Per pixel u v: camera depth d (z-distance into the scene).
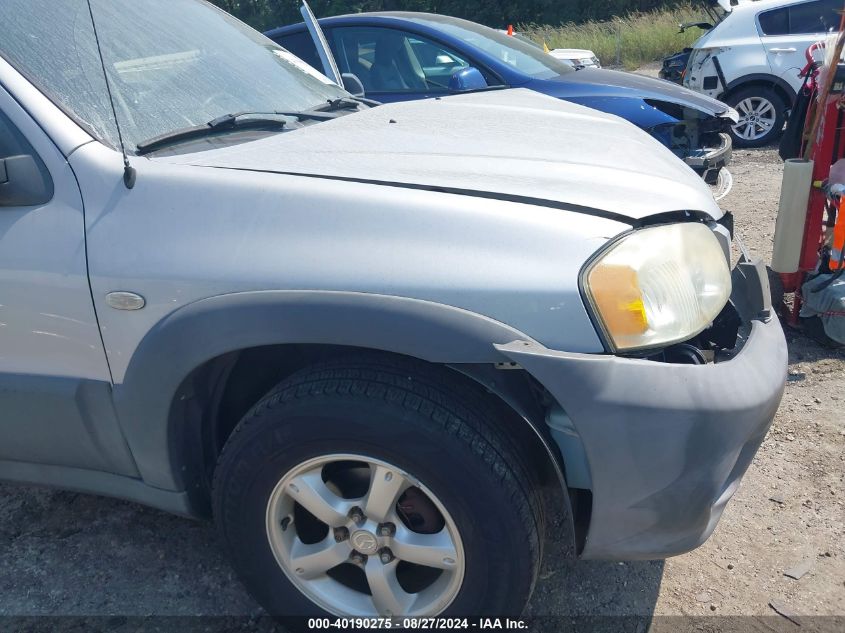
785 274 3.94
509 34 6.68
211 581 2.36
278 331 1.75
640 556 1.83
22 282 1.95
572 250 1.73
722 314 2.09
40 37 2.18
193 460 2.06
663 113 5.19
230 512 1.95
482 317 1.68
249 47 2.98
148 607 2.26
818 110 3.79
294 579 1.99
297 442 1.82
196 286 1.82
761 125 8.80
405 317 1.69
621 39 20.09
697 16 19.72
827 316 3.64
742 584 2.29
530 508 1.79
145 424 1.96
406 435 1.73
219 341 1.80
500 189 1.87
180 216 1.87
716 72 8.81
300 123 2.55
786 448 2.95
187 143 2.19
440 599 1.89
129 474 2.11
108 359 1.95
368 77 5.82
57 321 1.96
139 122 2.19
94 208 1.92
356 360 1.84
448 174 1.95
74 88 2.12
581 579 2.34
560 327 1.69
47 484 2.25
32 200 1.95
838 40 3.64
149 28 2.57
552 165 2.05
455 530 1.80
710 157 5.13
